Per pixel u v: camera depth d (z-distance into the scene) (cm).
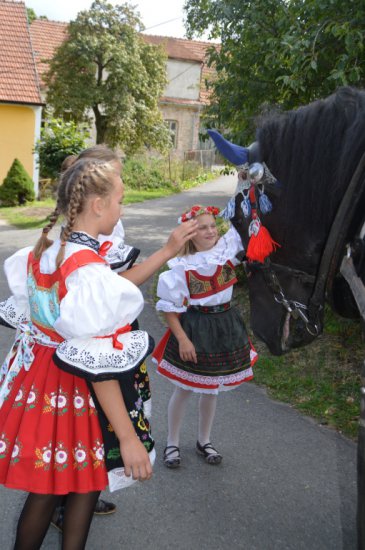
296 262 200
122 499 264
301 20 468
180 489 272
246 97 556
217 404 369
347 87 186
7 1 1916
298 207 190
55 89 1827
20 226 1174
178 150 2627
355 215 174
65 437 169
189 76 2594
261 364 423
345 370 402
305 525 247
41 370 173
